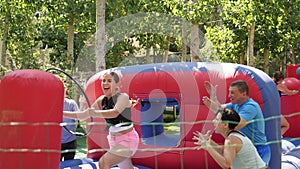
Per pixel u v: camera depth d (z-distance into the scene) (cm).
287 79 862
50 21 1509
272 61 2853
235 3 1437
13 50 1458
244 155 441
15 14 1356
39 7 1368
